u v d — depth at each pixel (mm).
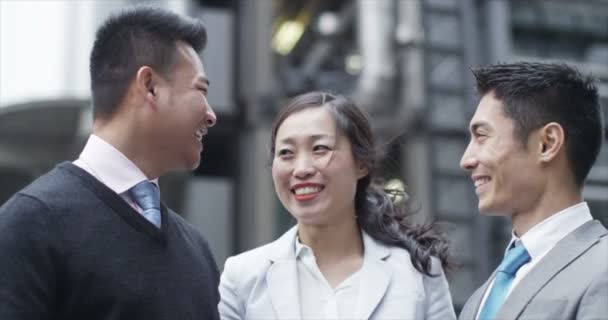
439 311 2191
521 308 1716
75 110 6430
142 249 1783
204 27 2021
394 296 2131
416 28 10414
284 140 2166
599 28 12266
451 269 2307
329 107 2186
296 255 2201
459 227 10539
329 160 2135
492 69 1933
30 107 6273
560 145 1832
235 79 10453
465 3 11422
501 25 11484
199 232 2102
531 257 1842
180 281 1839
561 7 12203
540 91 1854
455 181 10719
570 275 1699
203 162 10922
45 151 6875
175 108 1898
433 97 10875
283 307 2105
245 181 10102
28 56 6453
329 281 2186
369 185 2316
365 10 10289
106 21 1940
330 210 2145
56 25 6523
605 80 11453
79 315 1696
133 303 1726
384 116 10203
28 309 1606
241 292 2201
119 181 1859
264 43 10469
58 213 1711
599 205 10758
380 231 2260
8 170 7227
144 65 1879
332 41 11422
